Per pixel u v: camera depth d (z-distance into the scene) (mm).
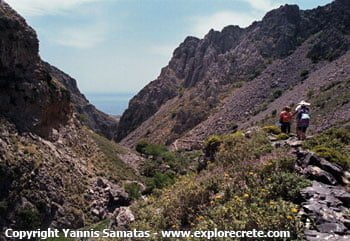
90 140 70062
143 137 143625
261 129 21078
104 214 48562
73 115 68812
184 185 16984
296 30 149875
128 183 61438
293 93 104562
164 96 169500
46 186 44688
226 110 123500
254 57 148125
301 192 12375
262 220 10672
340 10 133375
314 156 14547
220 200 13641
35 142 50625
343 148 18016
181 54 185500
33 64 57031
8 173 41531
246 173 14461
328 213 11312
